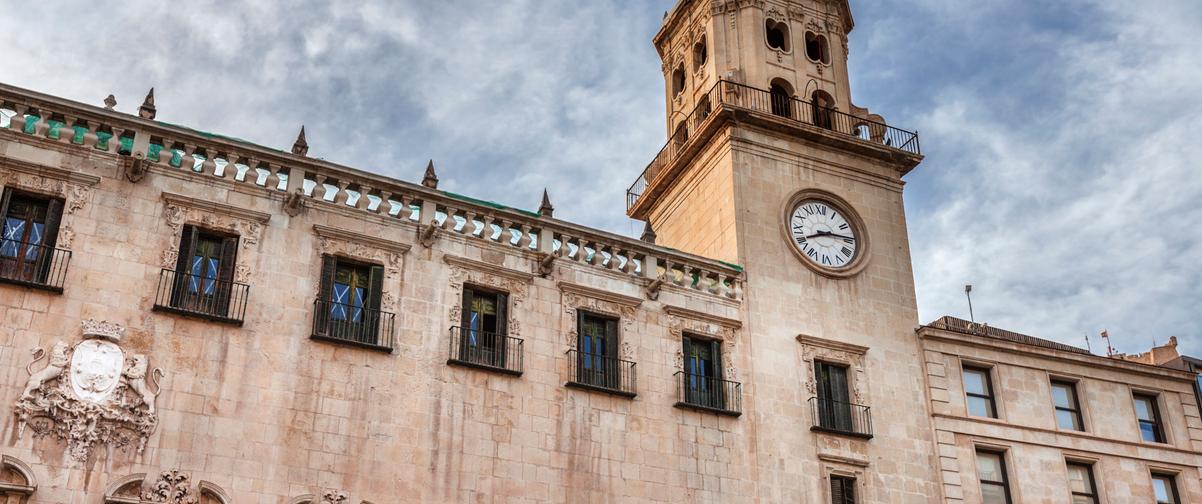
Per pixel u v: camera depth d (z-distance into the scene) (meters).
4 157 28.25
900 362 38.91
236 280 29.73
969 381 40.25
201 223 29.97
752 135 40.50
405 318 31.47
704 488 33.59
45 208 28.69
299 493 28.33
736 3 44.62
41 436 26.20
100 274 28.27
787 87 43.62
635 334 34.81
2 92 28.67
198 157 30.84
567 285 34.22
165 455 27.25
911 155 42.56
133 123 30.02
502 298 33.38
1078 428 41.28
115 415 27.02
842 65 45.47
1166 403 43.12
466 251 33.31
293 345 29.72
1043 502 38.97
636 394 33.81
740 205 38.97
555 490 31.50
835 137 41.31
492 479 30.77
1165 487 41.84
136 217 29.25
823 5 46.34
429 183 34.44
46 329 27.17
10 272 27.53
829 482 35.66
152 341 28.17
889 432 37.38
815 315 38.22
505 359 32.41
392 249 32.16
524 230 34.47
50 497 25.80
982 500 38.12
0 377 26.31
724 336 36.19
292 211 31.27
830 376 37.66
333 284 31.09
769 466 34.81
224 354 28.83
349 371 30.11
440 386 31.12
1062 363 41.88
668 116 47.22
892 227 41.53
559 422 32.38
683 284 36.56
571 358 33.34
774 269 38.34
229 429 28.16
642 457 33.12
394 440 29.94
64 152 29.08
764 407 35.66
